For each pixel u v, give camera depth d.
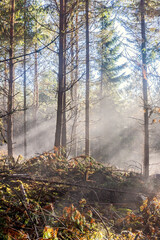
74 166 5.91
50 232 2.54
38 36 12.07
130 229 3.31
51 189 4.21
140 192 4.78
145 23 12.95
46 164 5.55
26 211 2.87
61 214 3.30
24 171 5.09
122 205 4.15
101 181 5.18
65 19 8.71
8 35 11.19
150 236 3.26
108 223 3.47
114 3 9.89
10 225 2.78
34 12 10.88
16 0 10.92
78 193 4.23
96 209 3.76
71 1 8.83
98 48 14.66
